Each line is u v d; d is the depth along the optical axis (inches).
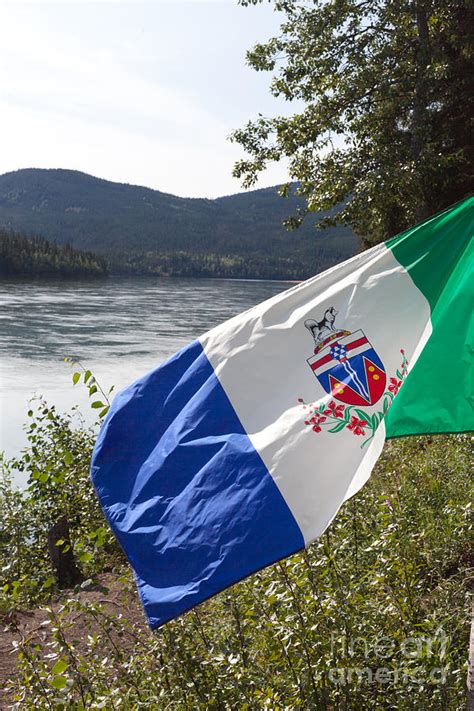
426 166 654.5
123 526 141.5
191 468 142.9
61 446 427.8
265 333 152.3
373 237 861.2
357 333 149.9
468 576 207.0
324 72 725.3
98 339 2199.8
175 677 170.7
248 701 156.4
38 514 425.7
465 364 142.6
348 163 708.7
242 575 127.6
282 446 138.6
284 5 740.0
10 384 1454.2
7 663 229.9
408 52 711.1
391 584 187.2
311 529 130.0
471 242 151.8
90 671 179.5
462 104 746.8
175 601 128.1
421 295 151.4
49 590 309.0
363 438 140.1
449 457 351.3
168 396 154.9
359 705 154.7
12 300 3735.2
